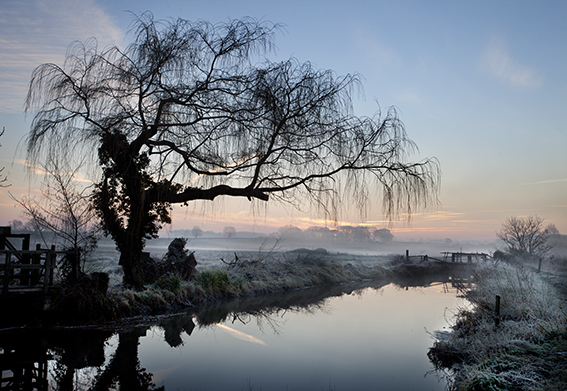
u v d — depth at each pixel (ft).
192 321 31.37
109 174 30.99
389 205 31.71
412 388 18.17
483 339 22.39
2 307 25.77
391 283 67.82
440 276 83.71
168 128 31.86
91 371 19.24
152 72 29.19
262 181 33.35
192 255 44.16
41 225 28.09
